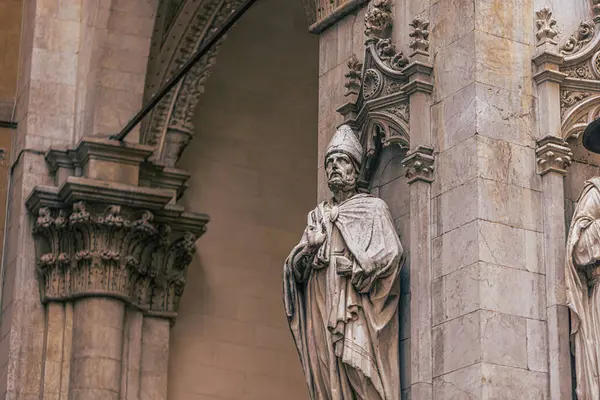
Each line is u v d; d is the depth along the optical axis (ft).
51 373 100.73
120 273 102.94
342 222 65.57
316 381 65.51
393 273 64.18
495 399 60.29
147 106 97.14
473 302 61.67
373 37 69.92
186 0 110.32
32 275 103.09
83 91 105.91
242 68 121.80
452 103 65.36
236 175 119.34
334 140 68.13
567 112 65.57
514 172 63.98
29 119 105.60
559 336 62.03
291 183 121.08
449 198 64.34
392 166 68.49
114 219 101.76
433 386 62.85
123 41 104.78
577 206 63.98
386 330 64.18
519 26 66.28
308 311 66.54
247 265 117.70
